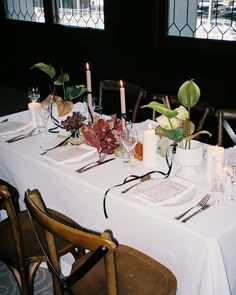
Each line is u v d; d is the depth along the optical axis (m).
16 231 1.59
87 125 2.04
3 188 1.50
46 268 2.24
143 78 4.08
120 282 1.48
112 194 1.64
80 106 2.76
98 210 1.73
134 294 1.43
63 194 1.89
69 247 1.74
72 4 4.55
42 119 2.37
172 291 1.44
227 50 3.35
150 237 1.55
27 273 1.71
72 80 4.89
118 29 4.10
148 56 3.95
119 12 4.01
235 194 1.61
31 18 5.17
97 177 1.79
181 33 3.68
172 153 1.85
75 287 1.48
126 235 1.65
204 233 1.38
